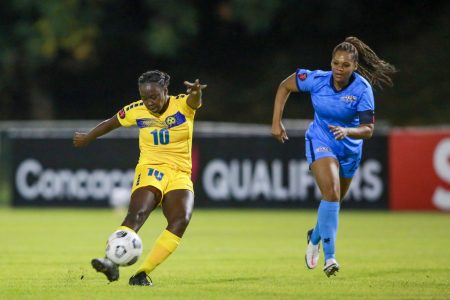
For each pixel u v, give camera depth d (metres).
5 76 121.31
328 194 32.16
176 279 33.12
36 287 30.50
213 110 116.31
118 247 27.77
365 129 31.95
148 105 29.70
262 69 120.50
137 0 122.62
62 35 115.62
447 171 73.31
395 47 113.12
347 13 115.94
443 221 66.12
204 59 123.31
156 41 115.19
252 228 61.78
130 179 81.25
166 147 30.31
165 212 30.12
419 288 30.11
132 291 28.88
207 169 79.62
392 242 50.59
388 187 75.00
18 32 118.12
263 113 113.44
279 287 30.41
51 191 83.56
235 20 117.56
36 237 54.94
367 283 31.69
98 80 127.06
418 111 103.62
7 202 89.81
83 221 69.00
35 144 83.81
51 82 126.06
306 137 33.75
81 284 31.39
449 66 107.00
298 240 52.59
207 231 59.28
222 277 33.91
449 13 112.62
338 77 32.09
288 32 120.06
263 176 78.06
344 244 49.34
